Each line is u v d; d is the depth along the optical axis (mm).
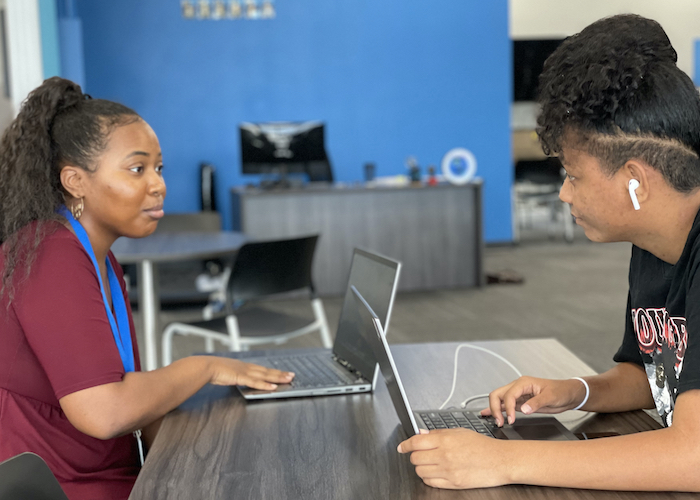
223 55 7074
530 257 7398
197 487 890
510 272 6273
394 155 7578
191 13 6949
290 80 7242
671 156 846
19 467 813
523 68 9531
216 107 7117
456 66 7598
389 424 1112
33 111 1156
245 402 1230
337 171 7473
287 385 1276
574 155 892
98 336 1078
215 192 6934
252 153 5664
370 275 1367
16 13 4668
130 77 6930
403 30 7438
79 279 1088
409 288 5824
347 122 7422
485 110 7730
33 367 1120
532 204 10445
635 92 838
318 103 7332
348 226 5703
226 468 948
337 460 972
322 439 1052
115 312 1299
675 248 939
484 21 7602
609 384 1158
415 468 909
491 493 858
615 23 875
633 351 1185
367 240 5738
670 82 838
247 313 3094
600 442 870
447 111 7641
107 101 1206
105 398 1060
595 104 847
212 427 1107
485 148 7797
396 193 5742
